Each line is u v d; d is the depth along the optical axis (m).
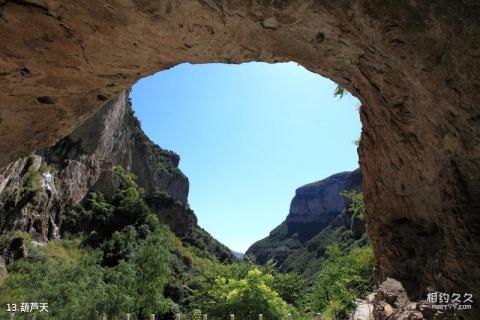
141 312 23.02
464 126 3.93
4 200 25.05
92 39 4.32
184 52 4.81
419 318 4.72
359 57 4.77
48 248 28.84
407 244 6.05
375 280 7.63
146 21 4.12
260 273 17.16
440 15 3.53
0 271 20.94
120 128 46.78
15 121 5.43
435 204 5.14
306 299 23.44
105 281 24.23
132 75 5.21
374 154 6.58
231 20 4.23
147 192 60.16
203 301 19.77
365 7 3.81
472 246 4.25
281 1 3.89
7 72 4.45
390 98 5.02
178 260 40.31
